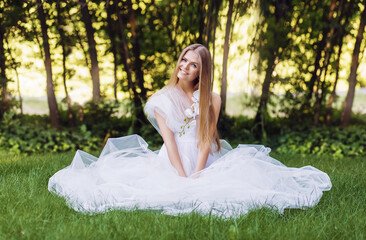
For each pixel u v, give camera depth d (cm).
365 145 673
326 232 258
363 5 686
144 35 686
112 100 694
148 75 695
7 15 651
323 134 695
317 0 691
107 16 674
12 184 350
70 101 685
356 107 711
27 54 668
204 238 241
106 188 306
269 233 250
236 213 283
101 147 682
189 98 322
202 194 294
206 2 684
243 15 693
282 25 695
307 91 710
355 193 358
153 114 322
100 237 240
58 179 334
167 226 256
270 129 723
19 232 248
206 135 315
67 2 659
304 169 336
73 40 671
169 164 322
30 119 679
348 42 700
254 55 703
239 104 710
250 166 314
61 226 253
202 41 693
